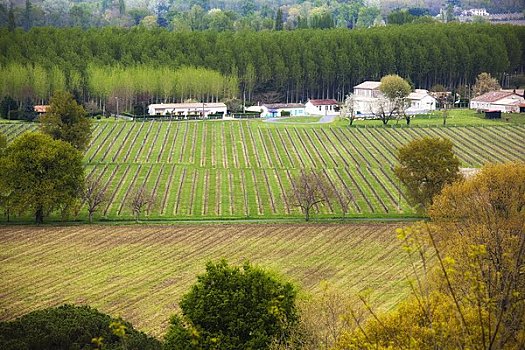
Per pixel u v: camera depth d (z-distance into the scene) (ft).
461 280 164.04
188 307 232.94
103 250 452.35
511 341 123.54
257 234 491.31
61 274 405.39
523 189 361.92
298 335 209.87
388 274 397.80
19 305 355.36
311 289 374.63
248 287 234.17
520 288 145.28
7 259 433.89
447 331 131.44
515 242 247.70
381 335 165.99
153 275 403.75
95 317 244.83
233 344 220.43
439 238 356.79
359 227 508.12
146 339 237.25
